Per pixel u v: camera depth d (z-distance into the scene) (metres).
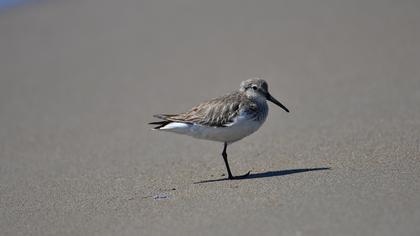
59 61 23.47
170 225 8.81
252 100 11.46
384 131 13.33
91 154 14.39
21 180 12.59
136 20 27.86
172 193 10.55
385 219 8.06
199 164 12.79
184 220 8.95
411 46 20.52
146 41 24.89
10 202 10.98
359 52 20.73
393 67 18.80
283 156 12.59
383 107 15.33
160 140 15.20
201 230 8.48
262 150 13.33
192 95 18.62
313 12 26.19
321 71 19.44
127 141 15.30
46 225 9.46
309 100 16.95
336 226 8.04
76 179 12.34
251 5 28.52
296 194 9.52
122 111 18.00
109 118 17.48
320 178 10.34
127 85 20.39
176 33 25.50
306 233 7.94
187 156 13.56
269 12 27.02
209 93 18.61
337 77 18.67
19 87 21.03
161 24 26.95
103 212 9.81
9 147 15.48
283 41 22.98
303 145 13.23
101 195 10.92
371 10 25.31
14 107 19.12
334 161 11.57
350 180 9.97
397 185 9.40
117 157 13.96
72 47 24.92
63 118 17.78
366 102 16.00
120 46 24.58
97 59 23.34
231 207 9.27
